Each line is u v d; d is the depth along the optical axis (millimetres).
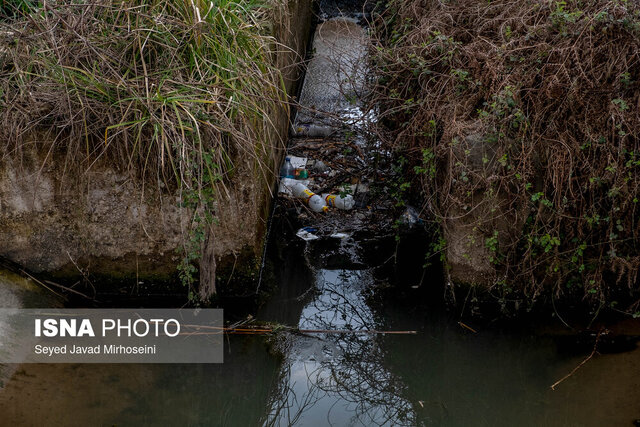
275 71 4395
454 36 4438
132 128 3617
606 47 3693
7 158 3670
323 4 8648
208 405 3350
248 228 3893
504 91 3609
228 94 3740
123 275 3988
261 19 4500
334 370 3676
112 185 3730
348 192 4906
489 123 3648
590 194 3643
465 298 4016
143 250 3906
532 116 3689
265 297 4172
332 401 3480
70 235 3871
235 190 3771
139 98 3516
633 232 3701
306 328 3953
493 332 3875
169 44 3740
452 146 3697
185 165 3578
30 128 3602
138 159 3664
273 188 5035
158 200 3744
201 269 3908
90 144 3654
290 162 5578
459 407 3414
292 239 4832
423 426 3314
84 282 4012
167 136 3590
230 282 4047
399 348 3828
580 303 3977
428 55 4344
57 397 3266
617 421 3193
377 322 4016
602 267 3787
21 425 3076
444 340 3854
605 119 3592
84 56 3684
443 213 3971
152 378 3469
